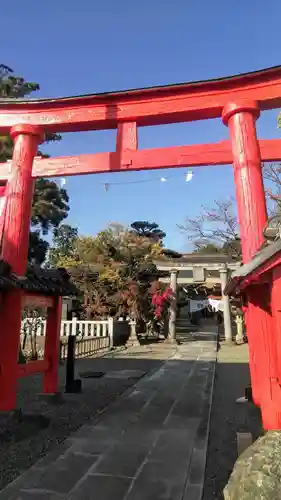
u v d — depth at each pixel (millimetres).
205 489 4086
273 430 3572
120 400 8516
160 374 12102
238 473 3105
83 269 22719
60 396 8086
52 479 4289
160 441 5645
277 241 3521
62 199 27906
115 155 7090
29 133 7371
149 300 23531
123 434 5992
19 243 6840
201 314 41031
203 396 8922
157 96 7109
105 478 4320
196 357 16375
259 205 6332
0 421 5773
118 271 22469
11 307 6348
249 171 6457
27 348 14516
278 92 6664
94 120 7258
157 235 41688
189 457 4984
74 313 23797
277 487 2754
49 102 7305
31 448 5324
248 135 6613
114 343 20047
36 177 7316
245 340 24703
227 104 6797
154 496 3883
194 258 25844
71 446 5402
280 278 3715
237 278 5039
